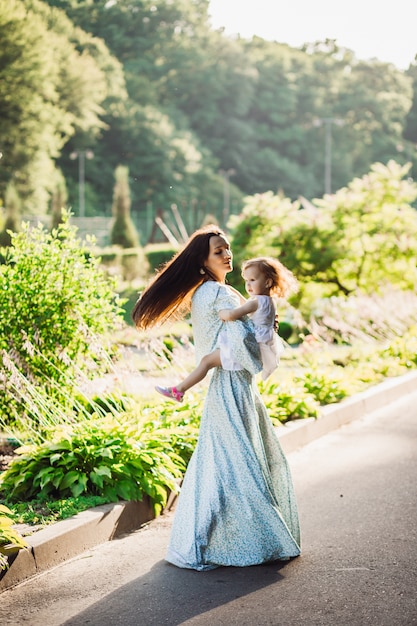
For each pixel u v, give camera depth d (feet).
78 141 294.46
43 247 35.50
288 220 75.41
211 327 22.25
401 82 446.60
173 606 19.22
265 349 22.13
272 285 22.66
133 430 28.55
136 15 371.35
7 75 238.48
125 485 25.89
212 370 22.35
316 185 385.09
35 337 33.32
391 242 73.77
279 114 391.86
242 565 21.54
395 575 20.85
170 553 22.09
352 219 75.56
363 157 414.21
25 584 20.81
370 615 18.45
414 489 29.17
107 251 172.14
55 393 34.71
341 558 22.18
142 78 341.62
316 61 437.17
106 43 355.77
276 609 18.88
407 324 67.87
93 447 26.91
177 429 30.66
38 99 243.81
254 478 21.72
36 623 18.47
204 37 378.94
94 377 35.06
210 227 22.98
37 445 29.84
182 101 368.48
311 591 19.89
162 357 38.45
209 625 18.11
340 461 33.96
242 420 21.94
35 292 34.63
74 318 34.73
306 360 53.62
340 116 426.92
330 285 74.74
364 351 60.08
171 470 27.71
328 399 44.42
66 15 331.77
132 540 24.31
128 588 20.40
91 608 19.24
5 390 32.76
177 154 319.88
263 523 21.68
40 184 248.32
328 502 27.91
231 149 368.89
